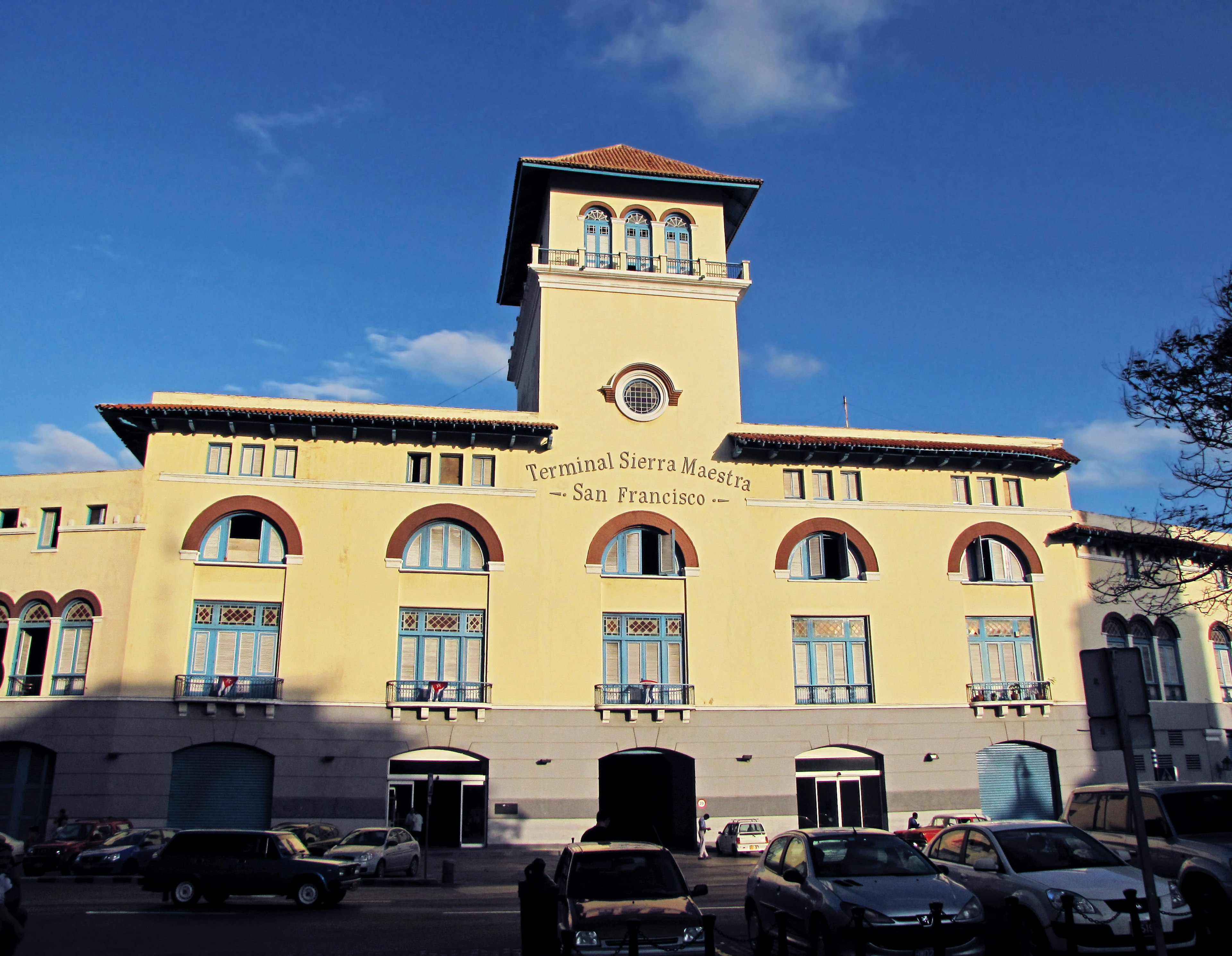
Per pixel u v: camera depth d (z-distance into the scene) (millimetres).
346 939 18016
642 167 44750
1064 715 40781
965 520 42062
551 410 39969
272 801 34562
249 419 37062
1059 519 43062
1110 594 39375
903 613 40500
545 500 38938
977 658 41000
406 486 38031
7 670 35625
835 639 39969
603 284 41969
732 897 23719
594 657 37812
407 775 35969
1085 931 13242
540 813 36031
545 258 43562
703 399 41344
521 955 14234
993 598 41719
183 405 36625
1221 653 46250
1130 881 13961
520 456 39219
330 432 38000
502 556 38031
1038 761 40562
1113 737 11445
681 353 41781
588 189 43781
